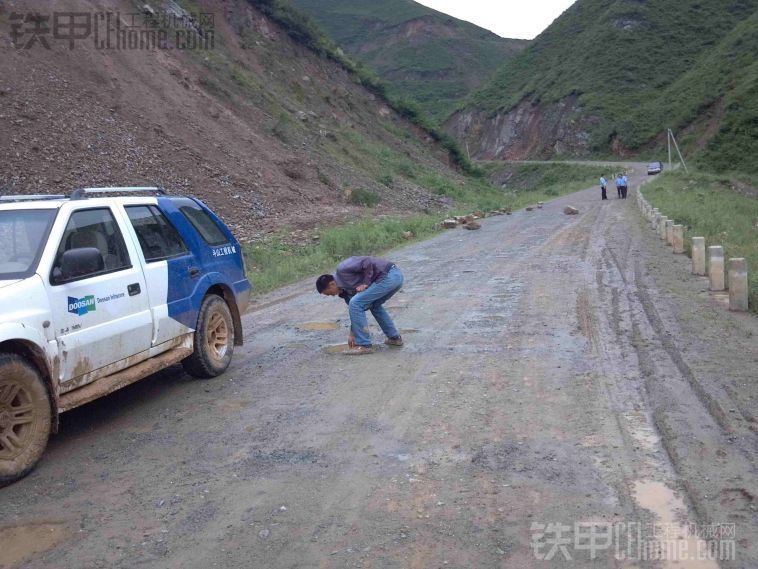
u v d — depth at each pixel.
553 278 13.09
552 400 6.31
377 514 4.37
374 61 171.12
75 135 21.59
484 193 53.50
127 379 6.16
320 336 9.42
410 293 12.36
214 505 4.60
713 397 6.15
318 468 5.10
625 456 5.06
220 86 33.56
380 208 31.59
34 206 5.96
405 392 6.75
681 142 80.19
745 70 80.00
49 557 4.05
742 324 8.84
